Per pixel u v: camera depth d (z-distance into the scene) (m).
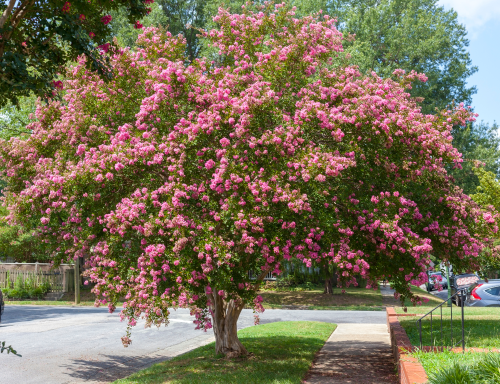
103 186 8.99
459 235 9.63
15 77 6.10
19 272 28.48
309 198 8.67
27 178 10.82
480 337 9.40
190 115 8.97
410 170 8.94
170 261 8.16
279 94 9.63
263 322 18.23
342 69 10.15
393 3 31.88
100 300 9.45
